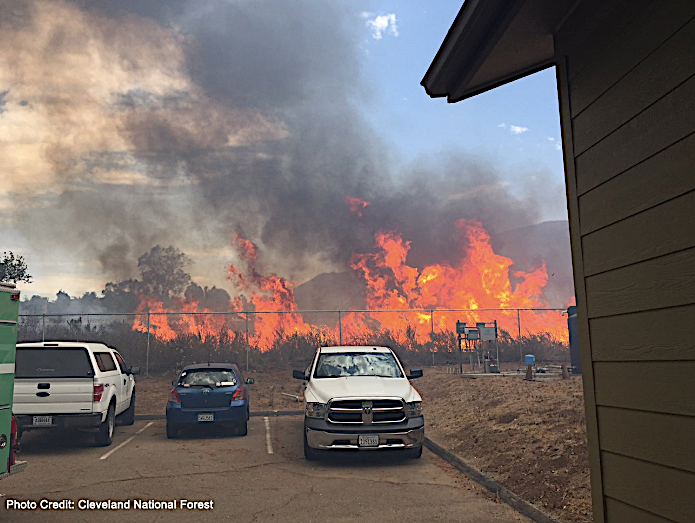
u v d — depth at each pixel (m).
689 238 3.11
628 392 3.64
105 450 11.91
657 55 3.39
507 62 5.17
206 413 13.23
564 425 10.23
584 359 4.14
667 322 3.28
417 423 10.26
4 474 6.66
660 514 3.31
